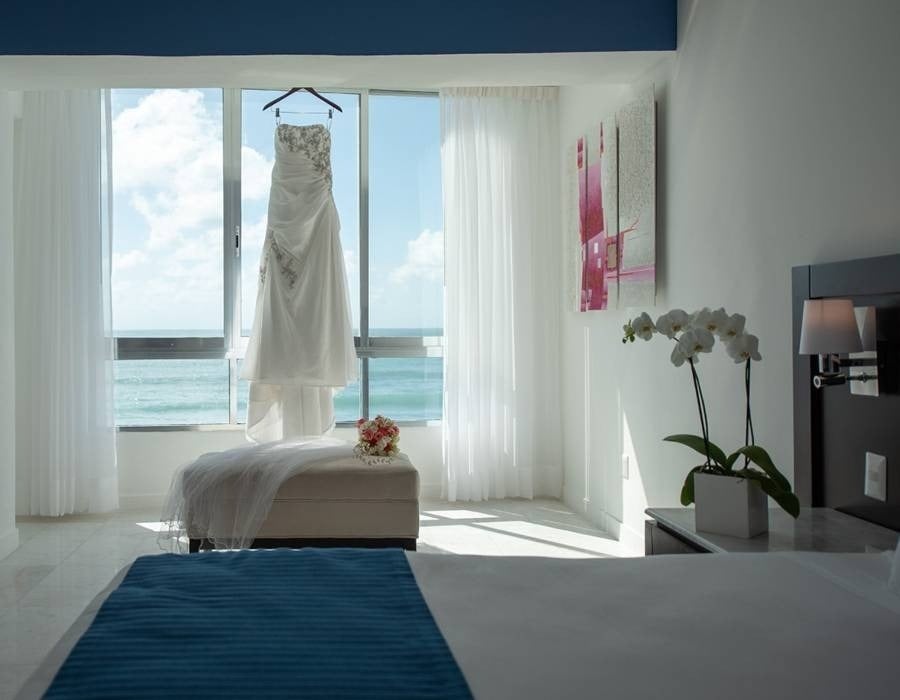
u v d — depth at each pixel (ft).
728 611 5.96
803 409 9.86
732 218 11.91
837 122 9.41
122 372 36.50
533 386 20.90
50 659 5.22
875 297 8.66
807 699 4.59
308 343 18.61
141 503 19.97
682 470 13.73
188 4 13.50
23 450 19.08
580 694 4.64
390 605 6.14
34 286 18.79
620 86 16.22
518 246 20.68
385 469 14.17
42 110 18.80
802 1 10.08
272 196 18.89
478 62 14.24
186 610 5.97
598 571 7.00
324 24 13.65
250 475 14.08
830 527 8.82
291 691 4.68
